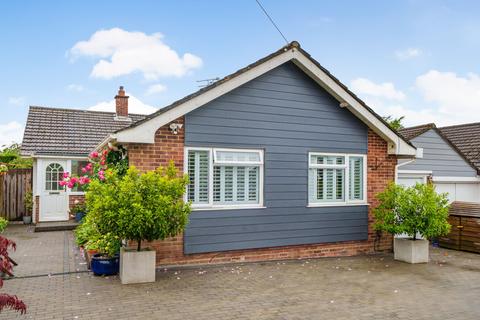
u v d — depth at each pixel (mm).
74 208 16609
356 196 11695
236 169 10047
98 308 6375
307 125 10836
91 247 8648
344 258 10906
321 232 10961
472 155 17000
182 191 8039
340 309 6594
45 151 16453
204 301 6852
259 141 10195
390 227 10359
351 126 11484
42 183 16422
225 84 9523
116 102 20578
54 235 14023
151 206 7594
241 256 9992
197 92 9250
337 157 11383
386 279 8648
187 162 9422
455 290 7855
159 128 9109
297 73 10750
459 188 15266
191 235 9398
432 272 9359
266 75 10336
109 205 7484
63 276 8312
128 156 9008
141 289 7457
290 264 9953
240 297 7129
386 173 12023
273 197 10344
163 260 9164
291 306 6691
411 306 6820
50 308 6344
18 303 3768
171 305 6598
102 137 18516
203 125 9562
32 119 18484
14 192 17609
